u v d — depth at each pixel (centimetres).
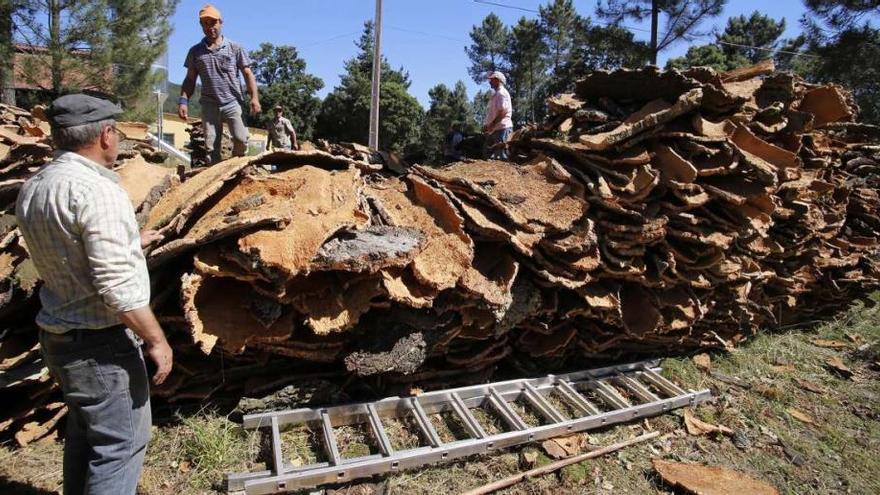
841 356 495
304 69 3441
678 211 375
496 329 329
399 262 275
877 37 1184
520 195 361
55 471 256
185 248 254
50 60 1138
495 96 682
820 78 1301
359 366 285
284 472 252
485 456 296
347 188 307
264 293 262
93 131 187
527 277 346
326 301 279
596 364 406
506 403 329
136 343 205
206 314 264
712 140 379
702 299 418
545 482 283
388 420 312
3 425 259
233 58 505
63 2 1126
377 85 1399
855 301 625
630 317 388
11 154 357
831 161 567
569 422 315
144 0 1212
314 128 3125
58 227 177
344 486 263
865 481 315
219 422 290
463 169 411
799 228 488
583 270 348
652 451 321
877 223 640
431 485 271
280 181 310
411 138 2978
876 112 1376
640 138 371
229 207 286
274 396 297
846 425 375
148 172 334
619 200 358
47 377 261
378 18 1379
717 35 1725
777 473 314
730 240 389
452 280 291
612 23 1678
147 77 1272
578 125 423
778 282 493
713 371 428
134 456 209
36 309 273
